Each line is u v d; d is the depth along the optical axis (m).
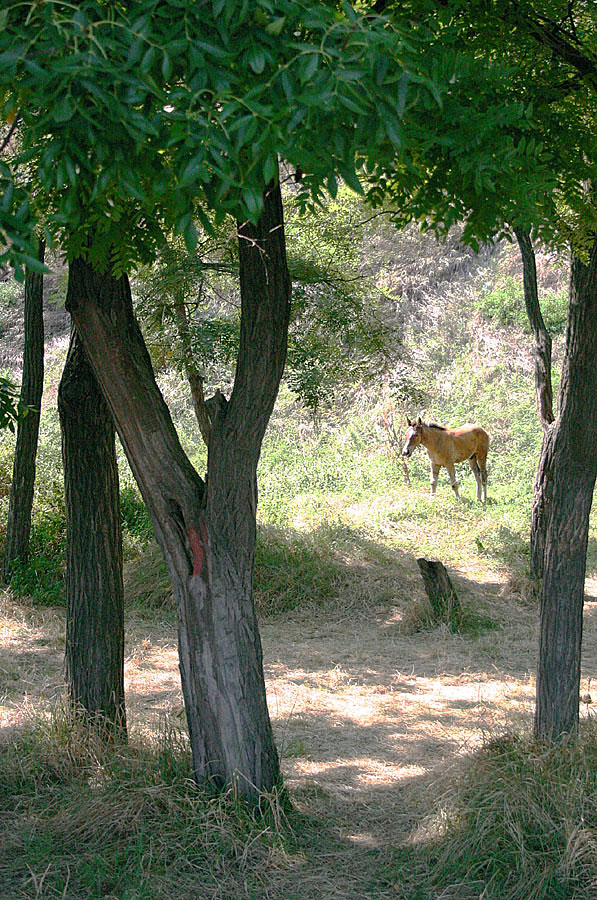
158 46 2.04
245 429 4.53
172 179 2.61
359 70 2.00
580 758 4.70
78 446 5.66
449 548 13.23
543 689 5.26
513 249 24.92
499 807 4.43
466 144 2.65
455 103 2.69
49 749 5.43
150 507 4.64
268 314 4.46
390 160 2.34
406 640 9.88
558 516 5.20
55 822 4.64
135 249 4.09
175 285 9.39
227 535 4.58
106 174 2.23
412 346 22.72
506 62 3.97
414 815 5.04
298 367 10.31
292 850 4.39
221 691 4.59
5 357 25.20
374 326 10.65
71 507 5.71
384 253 19.50
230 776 4.61
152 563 11.62
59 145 2.17
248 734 4.61
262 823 4.48
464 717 7.21
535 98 3.92
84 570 5.68
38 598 10.84
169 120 2.22
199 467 17.33
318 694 7.88
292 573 11.52
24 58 1.95
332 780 5.75
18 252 1.96
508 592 11.29
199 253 9.98
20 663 8.57
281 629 10.38
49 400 21.80
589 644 9.45
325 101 1.99
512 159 2.69
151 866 4.13
